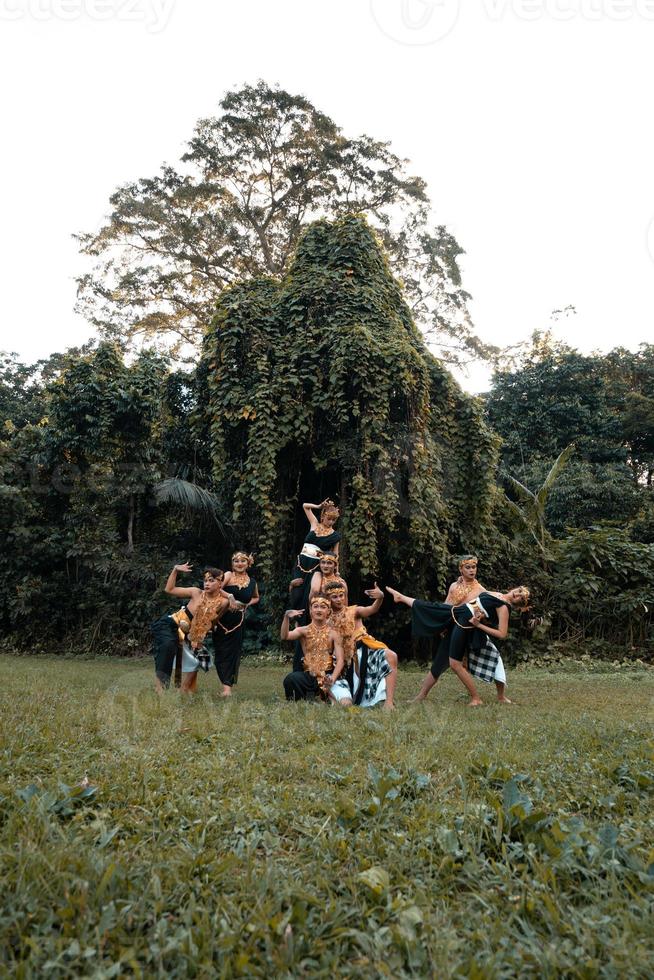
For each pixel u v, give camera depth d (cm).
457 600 789
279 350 1311
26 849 229
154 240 2669
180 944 186
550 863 239
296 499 1333
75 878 214
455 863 244
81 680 844
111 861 231
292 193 2617
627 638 1368
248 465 1260
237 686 882
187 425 1538
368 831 273
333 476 1379
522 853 249
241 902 212
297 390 1290
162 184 2648
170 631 745
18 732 414
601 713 644
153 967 183
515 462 2531
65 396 1517
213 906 212
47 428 1530
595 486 2173
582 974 179
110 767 348
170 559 1489
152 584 1477
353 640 706
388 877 228
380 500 1242
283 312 1359
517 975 182
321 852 251
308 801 306
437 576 1313
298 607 947
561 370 2614
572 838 255
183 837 262
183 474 1549
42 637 1507
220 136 2575
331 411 1277
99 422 1487
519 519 1488
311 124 2591
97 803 295
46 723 463
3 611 1540
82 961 181
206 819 279
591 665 1261
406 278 2703
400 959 188
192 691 766
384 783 316
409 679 1052
